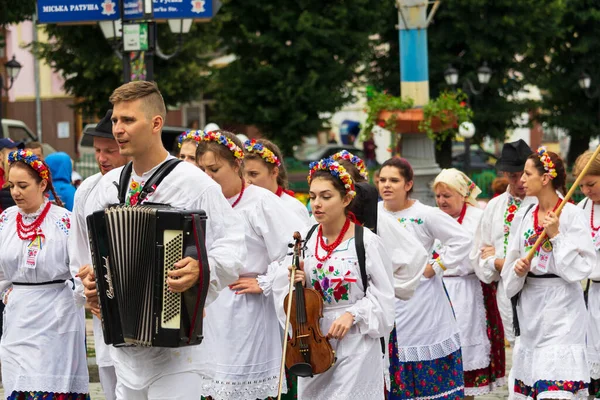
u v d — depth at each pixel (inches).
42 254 311.4
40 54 1179.3
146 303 208.4
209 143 299.0
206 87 1200.2
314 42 1155.9
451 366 343.0
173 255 205.2
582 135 1421.0
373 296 258.8
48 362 313.4
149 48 535.8
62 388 314.3
